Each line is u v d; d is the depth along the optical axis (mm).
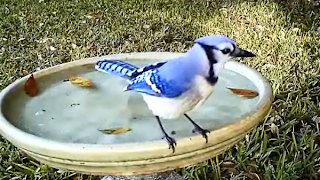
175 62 836
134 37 2150
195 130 845
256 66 1832
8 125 870
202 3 2527
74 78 1071
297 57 1901
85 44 2092
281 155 1323
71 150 791
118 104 981
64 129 900
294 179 1245
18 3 2564
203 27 2246
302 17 2279
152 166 815
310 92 1648
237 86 1024
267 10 2373
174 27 2248
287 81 1711
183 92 819
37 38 2150
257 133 1392
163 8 2469
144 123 908
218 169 1283
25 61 1929
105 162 794
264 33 2145
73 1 2596
